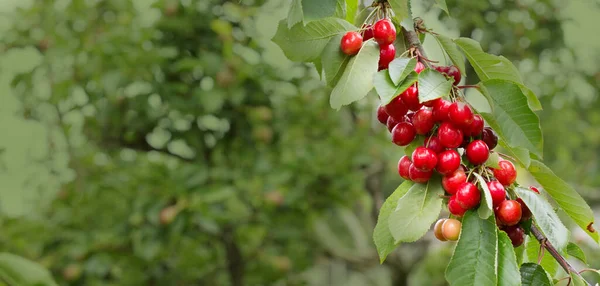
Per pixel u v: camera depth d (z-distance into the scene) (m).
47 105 4.27
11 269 1.93
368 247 5.38
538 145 1.55
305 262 4.61
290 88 4.31
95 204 4.07
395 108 1.58
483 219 1.53
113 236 3.72
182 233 3.69
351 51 1.60
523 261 1.65
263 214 4.07
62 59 3.85
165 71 3.80
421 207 1.58
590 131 5.45
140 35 3.75
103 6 4.17
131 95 3.90
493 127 1.57
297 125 4.37
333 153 4.41
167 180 3.63
